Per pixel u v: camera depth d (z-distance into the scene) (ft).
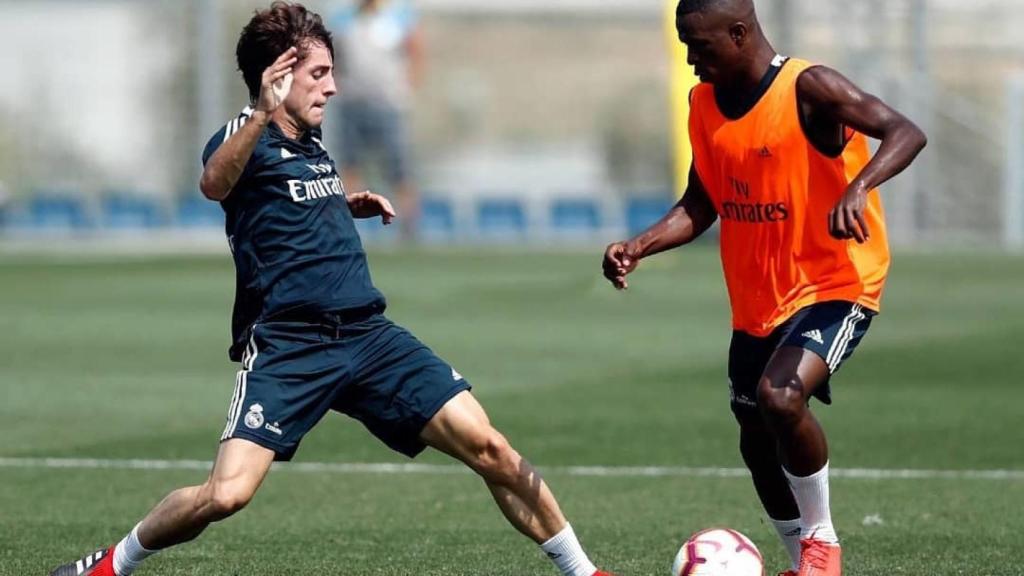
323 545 59.31
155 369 109.70
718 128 49.85
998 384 101.65
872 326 132.05
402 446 48.75
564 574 49.32
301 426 47.50
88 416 90.68
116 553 48.32
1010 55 252.62
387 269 186.70
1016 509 65.98
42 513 65.36
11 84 268.62
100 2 272.31
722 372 107.34
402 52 227.40
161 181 269.23
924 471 74.74
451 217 242.58
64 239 242.17
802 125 48.62
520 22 308.19
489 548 58.80
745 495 69.56
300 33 47.73
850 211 45.78
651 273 182.29
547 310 145.38
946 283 168.04
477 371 108.27
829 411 92.12
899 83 232.32
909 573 54.39
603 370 108.47
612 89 305.32
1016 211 224.74
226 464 46.44
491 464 47.98
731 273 51.11
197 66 270.46
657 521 64.18
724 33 48.34
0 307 149.48
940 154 233.96
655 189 286.05
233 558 56.95
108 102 271.08
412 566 55.83
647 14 292.61
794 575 51.24
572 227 241.55
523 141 304.09
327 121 225.97
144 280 175.52
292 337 47.57
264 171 47.29
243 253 48.01
